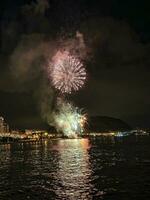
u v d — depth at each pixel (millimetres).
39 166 156125
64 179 113375
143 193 85312
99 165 149750
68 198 83250
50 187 98625
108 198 81625
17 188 98125
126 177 110750
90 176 117625
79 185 100250
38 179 115125
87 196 84562
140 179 105312
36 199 83250
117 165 146250
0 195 88875
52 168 146625
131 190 89125
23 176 123500
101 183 101688
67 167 148375
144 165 141875
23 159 196500
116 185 97125
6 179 116562
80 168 142625
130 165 144000
